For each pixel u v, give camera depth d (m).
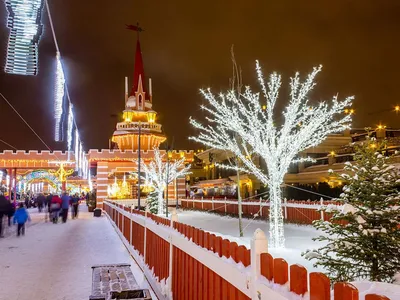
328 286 2.12
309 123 11.83
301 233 16.22
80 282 8.23
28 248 13.54
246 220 24.02
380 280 4.86
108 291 6.08
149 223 8.38
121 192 45.59
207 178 62.34
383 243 5.05
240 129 12.42
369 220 5.30
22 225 18.11
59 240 15.89
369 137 5.78
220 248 3.84
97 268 8.12
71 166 39.31
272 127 12.34
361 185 5.40
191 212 35.97
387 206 5.28
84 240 15.80
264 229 18.33
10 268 9.90
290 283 2.47
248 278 3.01
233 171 50.72
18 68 5.19
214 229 18.80
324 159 36.38
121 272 7.71
